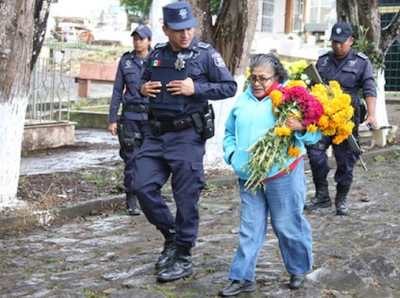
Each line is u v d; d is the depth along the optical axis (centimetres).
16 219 766
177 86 548
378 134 1344
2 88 782
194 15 1034
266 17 3145
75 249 691
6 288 570
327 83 807
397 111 2052
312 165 841
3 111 784
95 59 2606
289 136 516
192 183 564
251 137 523
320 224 779
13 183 806
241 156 529
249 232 535
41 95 1362
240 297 538
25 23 791
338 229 752
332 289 561
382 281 581
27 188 903
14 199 810
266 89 526
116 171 1083
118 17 3906
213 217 825
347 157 806
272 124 520
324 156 838
